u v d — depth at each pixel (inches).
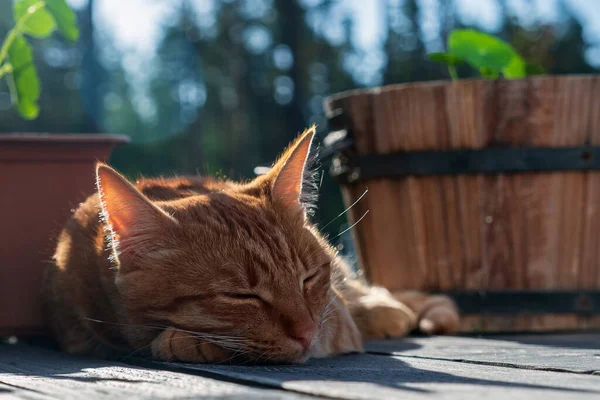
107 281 24.3
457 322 31.7
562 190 31.5
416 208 32.8
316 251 23.9
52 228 29.6
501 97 31.4
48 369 21.7
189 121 188.4
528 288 31.9
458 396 15.4
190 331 22.5
